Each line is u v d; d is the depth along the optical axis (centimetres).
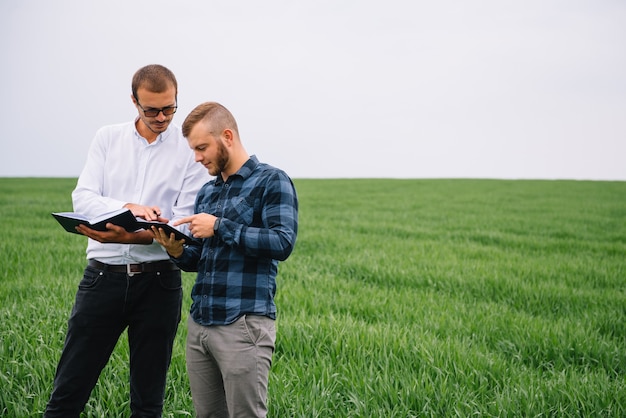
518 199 2994
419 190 3697
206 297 323
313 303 744
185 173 386
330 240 1388
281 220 315
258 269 322
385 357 533
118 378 470
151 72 338
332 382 478
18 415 406
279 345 583
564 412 440
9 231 1357
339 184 4309
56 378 364
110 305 360
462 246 1332
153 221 334
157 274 365
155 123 350
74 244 1207
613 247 1376
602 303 821
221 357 315
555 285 928
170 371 494
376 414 425
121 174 378
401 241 1398
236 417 315
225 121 322
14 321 610
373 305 749
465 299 846
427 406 442
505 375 513
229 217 326
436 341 588
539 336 629
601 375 516
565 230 1720
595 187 3969
